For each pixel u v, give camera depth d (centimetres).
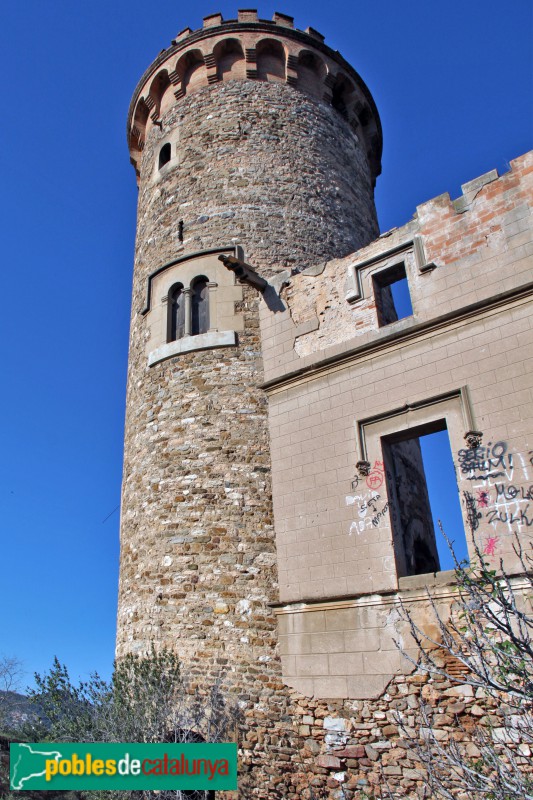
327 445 1184
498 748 825
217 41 1792
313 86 1864
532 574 741
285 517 1191
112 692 1120
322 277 1332
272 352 1355
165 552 1250
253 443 1302
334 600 1070
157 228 1658
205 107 1750
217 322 1438
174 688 1105
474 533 960
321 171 1708
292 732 1042
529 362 995
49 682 1151
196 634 1154
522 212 1090
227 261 1361
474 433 1005
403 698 956
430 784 723
